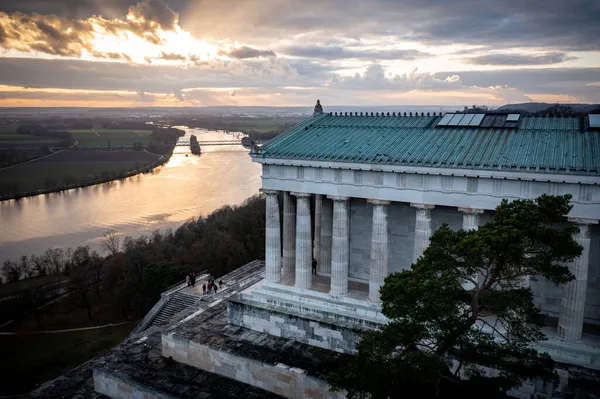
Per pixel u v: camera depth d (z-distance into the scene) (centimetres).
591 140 4838
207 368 5691
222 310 6738
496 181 4747
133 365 5812
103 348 8588
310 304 5791
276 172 5950
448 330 3400
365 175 5369
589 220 4372
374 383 3431
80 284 10100
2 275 12281
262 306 5962
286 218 6594
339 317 5512
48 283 11444
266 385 5262
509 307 3319
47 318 10062
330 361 5253
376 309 5459
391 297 3506
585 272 4462
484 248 3103
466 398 3388
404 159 5131
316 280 6412
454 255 3469
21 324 9775
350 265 6391
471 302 3491
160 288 10019
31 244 14862
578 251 3158
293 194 5884
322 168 5600
